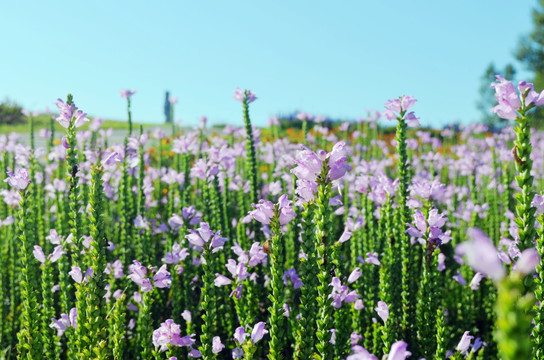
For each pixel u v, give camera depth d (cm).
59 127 1361
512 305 130
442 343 362
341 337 394
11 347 525
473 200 832
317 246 300
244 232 623
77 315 373
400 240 482
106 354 368
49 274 425
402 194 477
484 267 127
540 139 1648
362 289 543
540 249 275
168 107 2878
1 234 745
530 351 273
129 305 519
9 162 836
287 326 459
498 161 1021
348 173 849
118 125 2697
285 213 312
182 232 584
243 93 678
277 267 314
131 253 634
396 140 485
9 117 2284
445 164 1226
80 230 404
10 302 599
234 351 326
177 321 507
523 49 4700
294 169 295
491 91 4328
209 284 350
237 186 773
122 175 643
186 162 772
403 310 447
